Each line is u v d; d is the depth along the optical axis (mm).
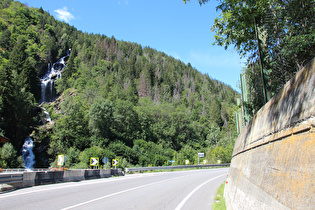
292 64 5551
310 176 2330
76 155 67375
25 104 74875
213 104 153000
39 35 188625
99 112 80062
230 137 99938
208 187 14891
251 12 6262
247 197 4570
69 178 18141
